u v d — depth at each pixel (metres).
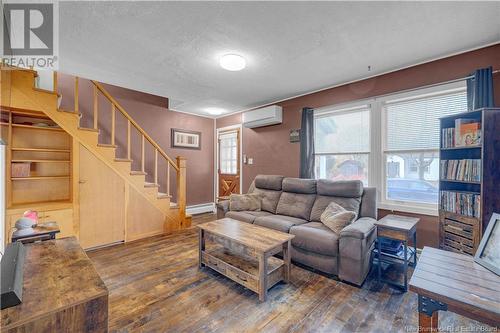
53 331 0.81
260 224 3.12
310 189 3.43
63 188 3.44
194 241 3.55
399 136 3.02
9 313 0.77
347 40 2.31
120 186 3.47
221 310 1.89
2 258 1.07
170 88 3.72
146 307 1.92
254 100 4.41
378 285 2.28
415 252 2.57
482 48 2.42
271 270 2.19
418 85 2.83
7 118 2.92
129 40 2.30
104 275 2.46
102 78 3.29
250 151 5.02
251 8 1.83
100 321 0.90
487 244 1.29
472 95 2.39
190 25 2.06
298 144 4.13
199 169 5.60
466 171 2.21
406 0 1.74
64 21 1.99
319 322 1.75
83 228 3.15
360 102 3.33
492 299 0.97
